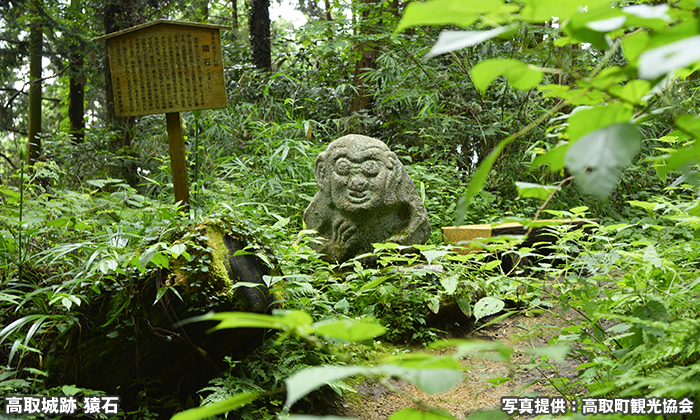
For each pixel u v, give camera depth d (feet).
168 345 9.68
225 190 20.99
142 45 15.16
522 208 24.11
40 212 11.95
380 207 16.25
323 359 11.30
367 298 14.57
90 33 43.65
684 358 4.81
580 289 8.17
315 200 17.31
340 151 16.76
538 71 2.06
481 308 9.84
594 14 1.85
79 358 9.56
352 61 37.45
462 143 29.78
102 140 30.45
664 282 7.46
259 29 37.55
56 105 62.64
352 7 28.99
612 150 1.63
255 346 10.90
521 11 1.88
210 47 15.20
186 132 29.53
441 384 1.64
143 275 9.64
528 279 10.12
